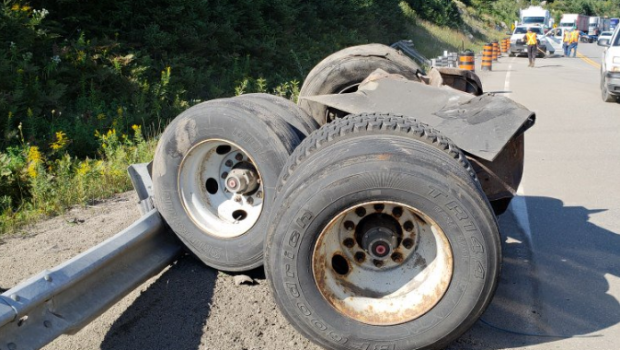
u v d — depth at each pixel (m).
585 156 8.98
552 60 39.03
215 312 3.72
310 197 3.06
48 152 7.80
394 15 29.36
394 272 3.31
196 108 4.14
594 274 4.55
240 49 15.43
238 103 4.13
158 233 4.23
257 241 4.06
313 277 3.14
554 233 5.55
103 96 10.20
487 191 4.08
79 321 3.15
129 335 3.50
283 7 17.75
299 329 3.24
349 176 3.03
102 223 5.79
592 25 79.19
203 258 4.23
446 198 2.99
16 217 6.00
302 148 3.40
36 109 8.65
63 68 9.80
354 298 3.22
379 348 3.16
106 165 7.71
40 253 4.99
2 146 7.79
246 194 4.19
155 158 4.25
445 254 3.10
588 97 16.52
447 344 3.20
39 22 9.71
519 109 3.80
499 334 3.59
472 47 41.53
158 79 11.70
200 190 4.27
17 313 2.74
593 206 6.44
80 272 3.21
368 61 5.43
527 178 7.74
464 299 3.07
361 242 3.31
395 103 4.10
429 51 32.16
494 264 3.05
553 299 4.09
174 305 3.80
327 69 5.50
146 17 12.63
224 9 15.15
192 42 13.28
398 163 3.03
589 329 3.66
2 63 8.72
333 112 5.50
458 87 5.17
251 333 3.49
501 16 71.19
